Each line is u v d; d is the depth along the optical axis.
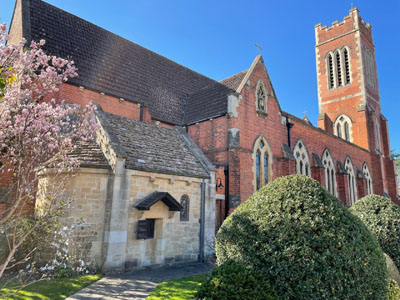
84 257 10.73
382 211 10.22
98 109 14.38
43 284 9.16
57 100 15.82
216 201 17.12
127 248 11.52
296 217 6.28
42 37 17.47
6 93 8.62
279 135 21.44
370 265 6.06
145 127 15.98
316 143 26.36
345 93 42.12
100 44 21.48
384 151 42.19
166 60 26.94
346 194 28.42
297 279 5.76
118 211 11.25
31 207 12.32
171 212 13.02
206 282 6.08
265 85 21.00
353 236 6.13
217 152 18.41
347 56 42.94
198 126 20.30
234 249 6.64
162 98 22.69
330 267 5.71
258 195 7.29
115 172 11.35
